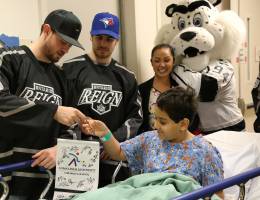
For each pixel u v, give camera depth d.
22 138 1.64
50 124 1.60
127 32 2.83
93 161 1.59
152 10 2.94
